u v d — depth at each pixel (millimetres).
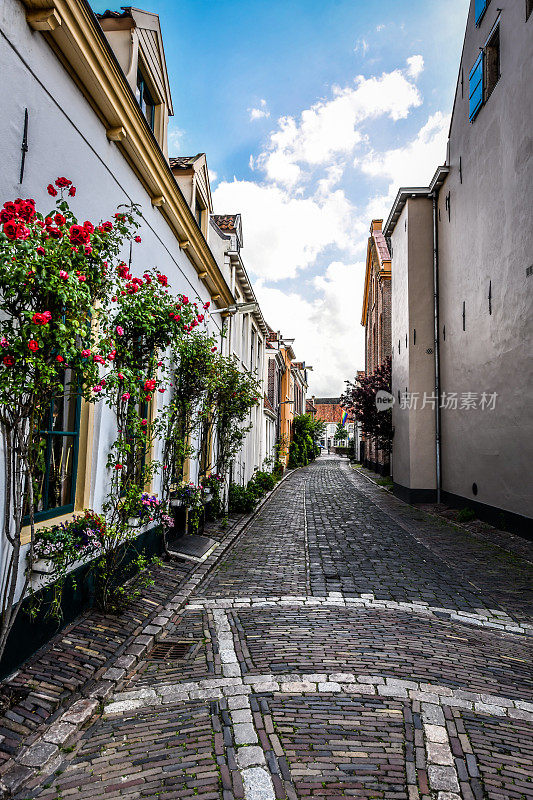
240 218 14891
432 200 15969
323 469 34188
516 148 9617
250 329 17078
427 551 8367
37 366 2826
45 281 2855
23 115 3648
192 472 9016
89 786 2582
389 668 3920
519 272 9492
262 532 10180
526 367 9148
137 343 4977
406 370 16156
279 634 4656
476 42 11938
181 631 4770
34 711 3156
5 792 2508
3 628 3064
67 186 3486
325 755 2814
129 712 3324
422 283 15930
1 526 3402
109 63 4570
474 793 2539
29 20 3670
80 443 4738
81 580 4602
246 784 2578
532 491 8867
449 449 14281
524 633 4875
